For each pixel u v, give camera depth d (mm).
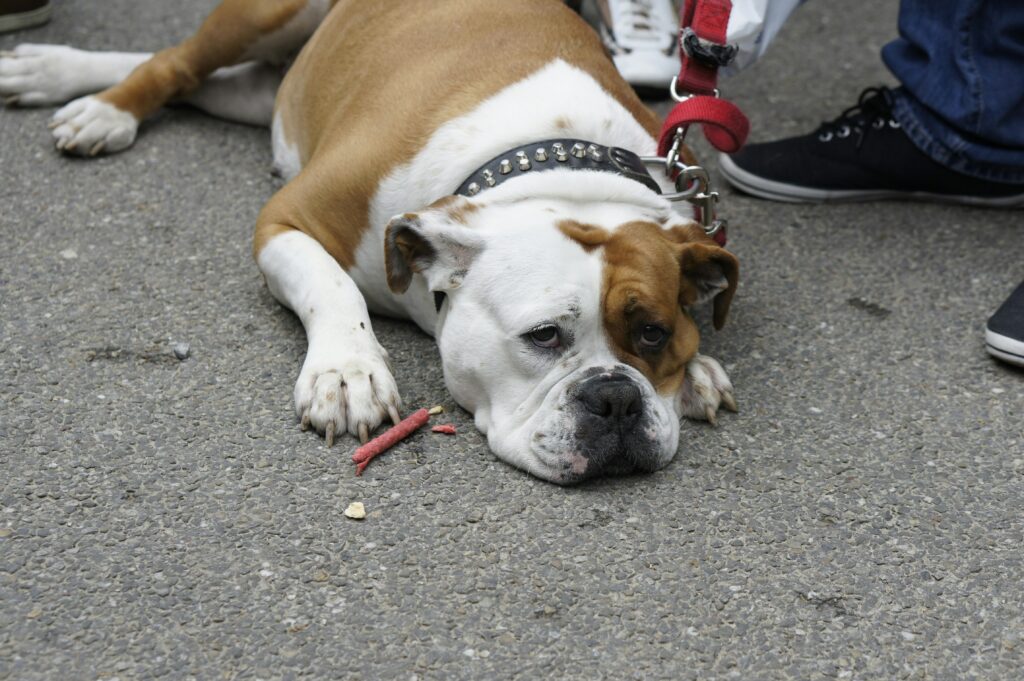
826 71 2467
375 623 1537
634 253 1654
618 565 1599
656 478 1689
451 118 1769
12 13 2373
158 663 1496
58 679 1479
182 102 2244
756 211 2133
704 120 1780
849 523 1660
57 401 1732
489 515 1637
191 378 1772
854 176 2133
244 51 2143
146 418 1719
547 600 1563
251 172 2117
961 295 1977
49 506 1619
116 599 1542
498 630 1537
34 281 1893
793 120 2326
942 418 1789
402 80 1831
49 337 1813
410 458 1690
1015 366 1859
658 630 1547
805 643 1545
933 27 2064
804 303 1951
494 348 1668
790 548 1629
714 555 1616
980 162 2088
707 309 1926
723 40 1863
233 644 1514
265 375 1782
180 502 1633
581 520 1639
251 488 1650
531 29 1851
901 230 2102
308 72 1997
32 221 1991
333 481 1661
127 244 1964
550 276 1640
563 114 1758
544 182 1696
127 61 2229
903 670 1529
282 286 1819
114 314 1853
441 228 1656
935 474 1719
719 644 1540
